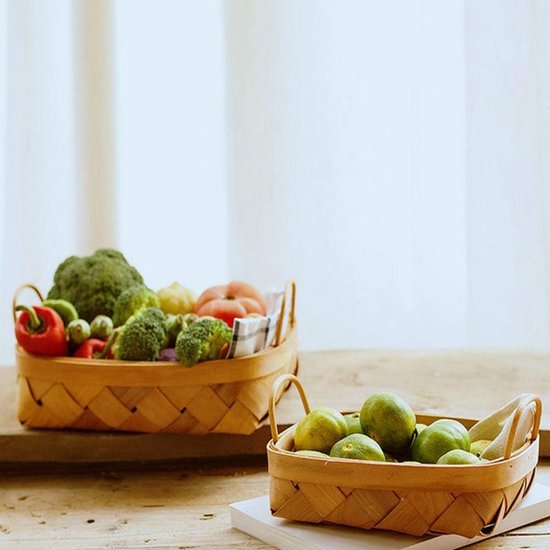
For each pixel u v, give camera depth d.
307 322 2.22
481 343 2.19
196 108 2.22
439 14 2.17
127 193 2.24
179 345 1.32
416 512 1.03
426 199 2.19
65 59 2.20
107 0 2.18
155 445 1.37
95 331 1.43
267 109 2.17
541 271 2.17
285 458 1.08
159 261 2.24
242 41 2.16
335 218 2.20
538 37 2.13
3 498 1.29
